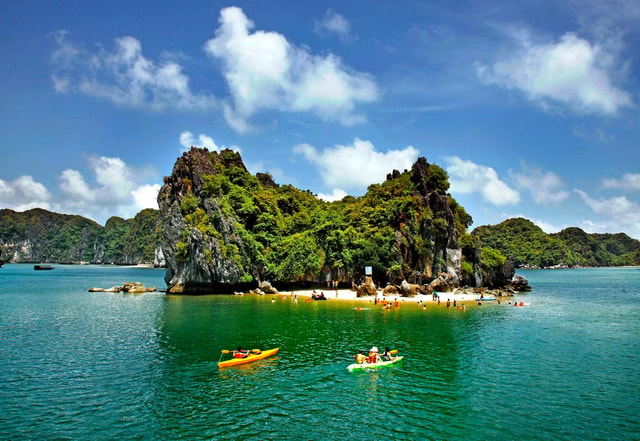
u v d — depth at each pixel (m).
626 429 22.03
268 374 30.86
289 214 113.00
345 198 134.88
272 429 21.77
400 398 26.27
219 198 92.19
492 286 108.94
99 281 144.38
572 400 26.03
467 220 113.88
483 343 41.09
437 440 20.70
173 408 24.38
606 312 63.31
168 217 92.81
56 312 59.84
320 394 26.91
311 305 69.38
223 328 47.72
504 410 24.42
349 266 93.94
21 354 35.75
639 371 31.92
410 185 102.31
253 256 91.75
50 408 24.25
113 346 38.75
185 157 97.56
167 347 38.50
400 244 92.69
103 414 23.45
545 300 83.00
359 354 33.53
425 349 38.62
